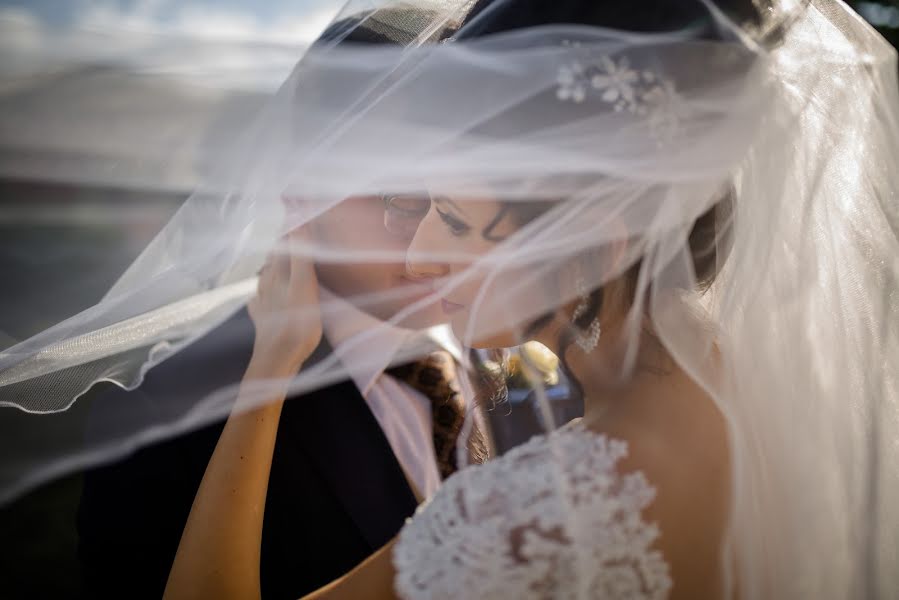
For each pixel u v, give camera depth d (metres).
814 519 1.38
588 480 1.27
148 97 1.49
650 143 1.34
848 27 1.53
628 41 1.33
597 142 1.33
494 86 1.34
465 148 1.36
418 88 1.44
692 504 1.28
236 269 1.82
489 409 1.92
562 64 1.33
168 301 1.74
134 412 1.84
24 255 1.52
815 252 1.45
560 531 1.23
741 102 1.36
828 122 1.47
